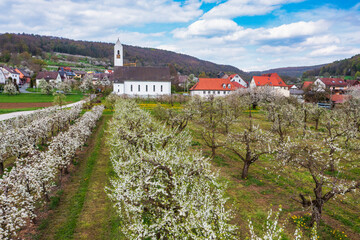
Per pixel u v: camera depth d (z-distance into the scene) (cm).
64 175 1836
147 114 2608
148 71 8312
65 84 9812
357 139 2317
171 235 873
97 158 2255
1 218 902
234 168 2112
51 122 2764
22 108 5481
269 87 5766
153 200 1011
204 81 8600
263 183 1812
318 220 1255
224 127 3431
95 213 1358
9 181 1134
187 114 2703
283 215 1388
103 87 9156
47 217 1291
